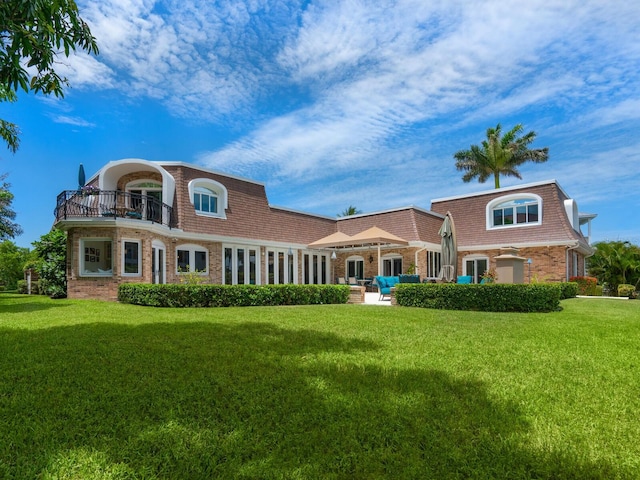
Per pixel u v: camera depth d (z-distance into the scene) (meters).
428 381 4.30
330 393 3.90
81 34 4.84
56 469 2.56
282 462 2.67
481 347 6.11
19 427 3.16
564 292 17.53
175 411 3.47
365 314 10.28
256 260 22.17
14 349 5.71
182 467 2.60
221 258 20.23
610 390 4.09
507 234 23.67
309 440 2.96
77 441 2.95
